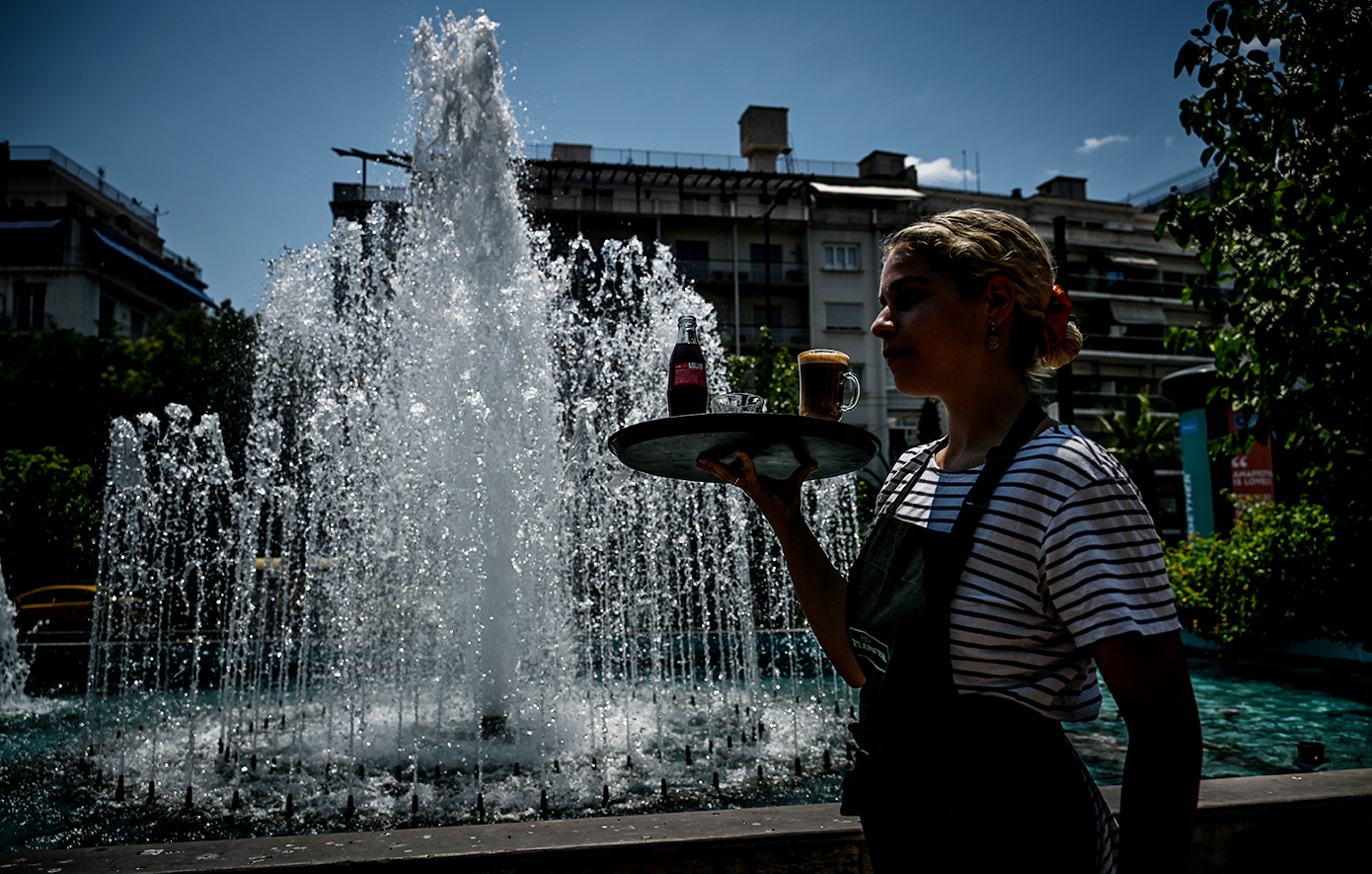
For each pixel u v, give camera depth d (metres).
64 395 22.12
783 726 5.30
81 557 13.11
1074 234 38.03
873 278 32.59
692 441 1.31
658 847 1.98
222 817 3.58
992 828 0.95
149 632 9.84
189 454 11.38
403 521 6.26
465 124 6.38
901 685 1.04
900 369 1.15
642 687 6.83
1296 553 7.21
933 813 0.98
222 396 21.78
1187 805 0.85
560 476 5.92
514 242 6.29
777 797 3.80
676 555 9.62
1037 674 0.97
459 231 6.28
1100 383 37.38
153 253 36.31
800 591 1.42
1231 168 5.50
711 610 9.85
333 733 5.05
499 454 5.54
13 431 21.55
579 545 7.07
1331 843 2.23
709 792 3.88
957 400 1.14
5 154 33.81
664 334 7.74
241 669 7.50
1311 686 6.66
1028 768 0.95
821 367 1.53
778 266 32.19
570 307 7.57
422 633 6.16
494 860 1.92
